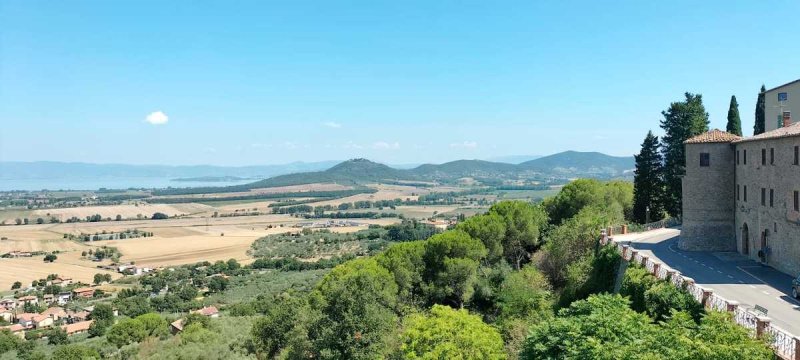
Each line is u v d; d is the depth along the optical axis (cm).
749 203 4553
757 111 7494
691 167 4994
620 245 4138
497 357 3431
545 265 5653
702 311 2633
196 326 9700
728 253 4775
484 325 3712
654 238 5572
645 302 3097
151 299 14750
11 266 19625
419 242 6662
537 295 4859
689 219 4972
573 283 4619
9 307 14625
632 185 8700
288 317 6619
